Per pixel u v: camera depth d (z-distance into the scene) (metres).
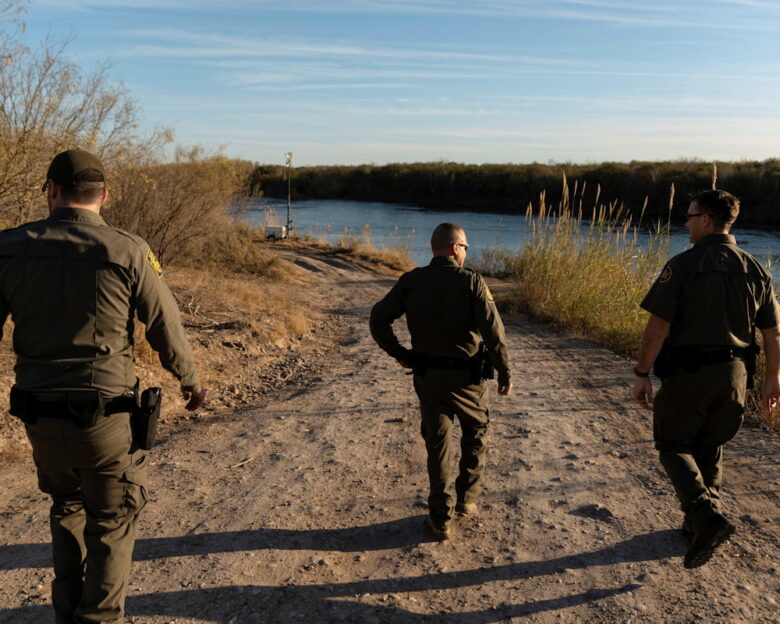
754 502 3.74
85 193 2.26
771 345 2.98
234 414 5.91
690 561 2.73
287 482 4.12
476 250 26.95
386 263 24.28
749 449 4.66
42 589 2.79
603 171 50.94
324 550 3.20
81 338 2.15
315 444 4.94
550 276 12.24
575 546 3.22
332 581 2.90
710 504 2.71
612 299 10.88
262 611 2.65
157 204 13.84
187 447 4.86
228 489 4.00
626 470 4.30
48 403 2.12
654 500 3.79
